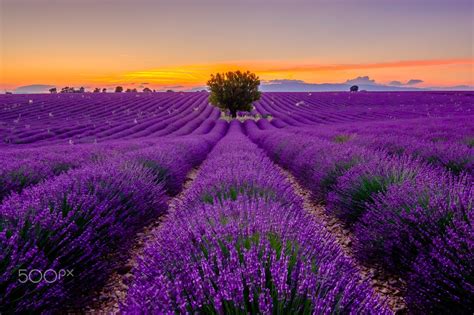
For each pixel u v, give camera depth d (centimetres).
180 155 1028
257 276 187
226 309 172
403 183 382
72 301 303
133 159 700
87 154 959
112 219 373
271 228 260
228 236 246
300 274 187
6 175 574
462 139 948
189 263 207
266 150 1606
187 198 450
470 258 236
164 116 4562
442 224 294
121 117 4362
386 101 6122
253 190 424
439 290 247
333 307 172
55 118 4188
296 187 815
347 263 232
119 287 333
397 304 283
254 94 4878
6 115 4306
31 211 320
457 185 335
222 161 728
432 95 7081
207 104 6744
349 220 480
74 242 309
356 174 494
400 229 316
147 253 240
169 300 165
